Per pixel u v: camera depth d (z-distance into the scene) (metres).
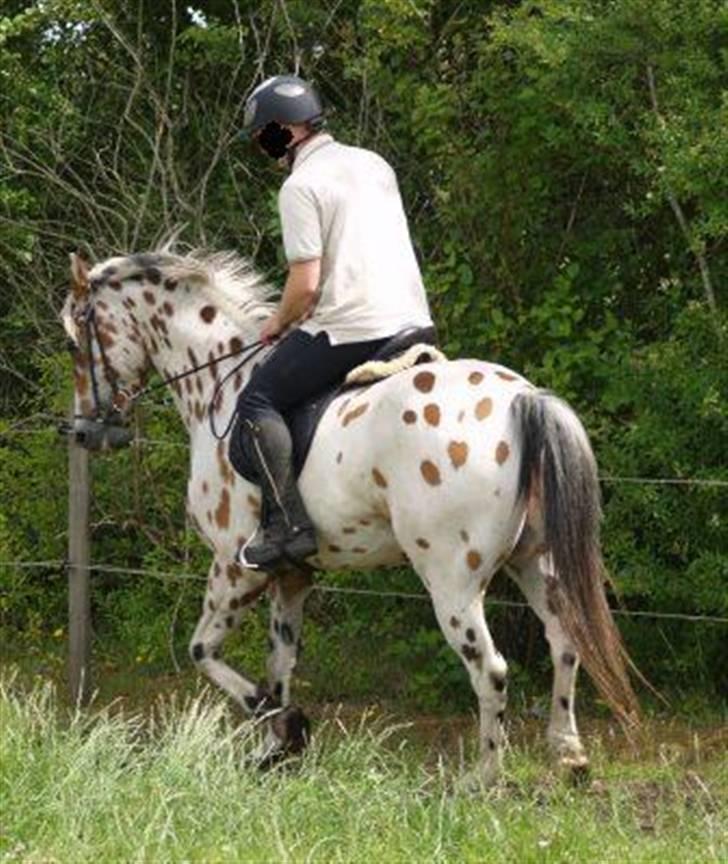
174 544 13.62
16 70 16.36
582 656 8.98
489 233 12.41
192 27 15.15
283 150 10.00
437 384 9.24
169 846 7.99
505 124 12.16
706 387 11.11
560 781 9.38
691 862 7.93
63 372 14.16
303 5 14.48
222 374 10.53
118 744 9.15
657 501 11.33
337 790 8.82
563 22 11.79
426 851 8.10
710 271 11.90
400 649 12.36
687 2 11.27
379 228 9.77
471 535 9.13
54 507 14.20
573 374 11.95
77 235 15.68
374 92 12.85
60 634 14.18
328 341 9.68
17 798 8.34
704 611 11.66
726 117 10.86
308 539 9.73
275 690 10.64
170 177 14.64
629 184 12.40
